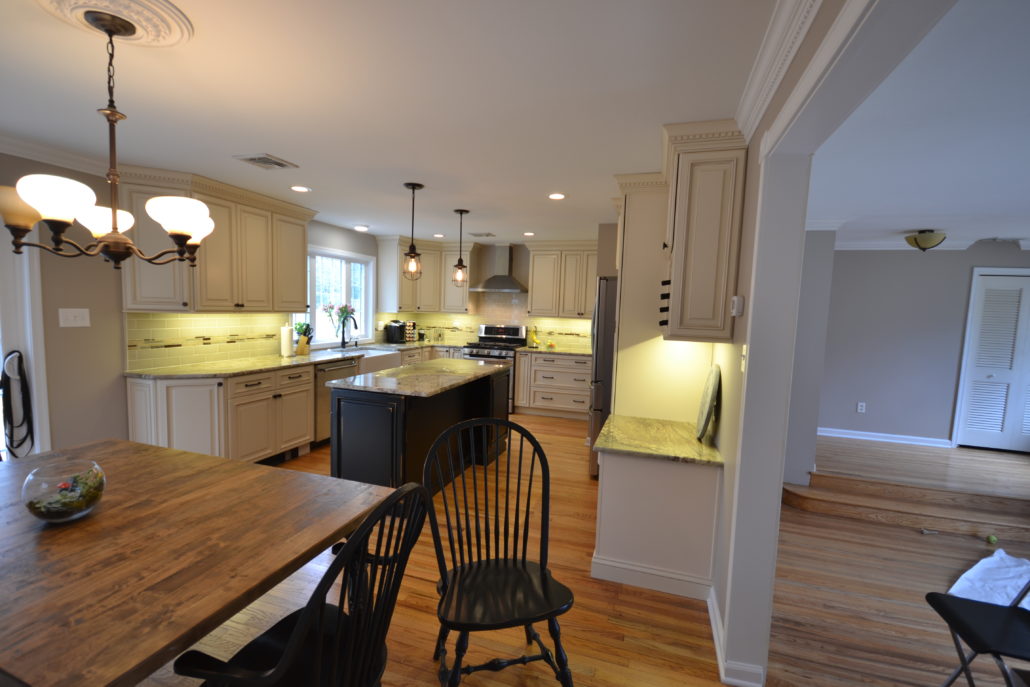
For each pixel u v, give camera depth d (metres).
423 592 2.25
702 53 1.57
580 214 4.35
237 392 3.48
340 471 3.22
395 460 3.07
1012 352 4.55
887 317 4.87
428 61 1.68
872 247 4.82
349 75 1.80
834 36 0.99
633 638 1.98
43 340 2.85
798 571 2.69
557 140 2.42
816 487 3.78
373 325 6.17
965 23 1.22
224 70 1.77
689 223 2.16
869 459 4.22
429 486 1.57
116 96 2.01
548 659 1.64
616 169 2.88
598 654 1.88
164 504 1.47
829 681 1.83
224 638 1.94
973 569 2.68
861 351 4.95
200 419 3.34
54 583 1.05
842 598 2.42
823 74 1.07
